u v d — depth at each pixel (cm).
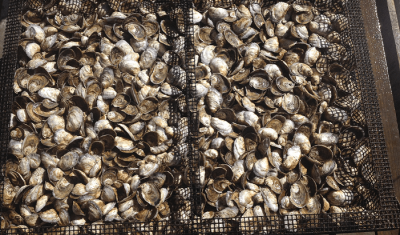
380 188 101
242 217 96
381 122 105
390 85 109
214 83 107
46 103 104
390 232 102
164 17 111
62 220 97
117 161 102
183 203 100
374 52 111
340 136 106
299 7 111
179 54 108
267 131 104
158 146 103
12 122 104
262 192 100
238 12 111
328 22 112
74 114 103
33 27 109
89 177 100
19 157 102
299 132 106
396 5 124
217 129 105
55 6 112
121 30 109
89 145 101
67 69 107
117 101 104
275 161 103
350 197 101
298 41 111
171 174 100
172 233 97
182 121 105
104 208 98
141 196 99
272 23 112
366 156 104
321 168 103
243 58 108
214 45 110
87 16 112
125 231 97
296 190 101
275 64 109
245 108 106
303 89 107
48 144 102
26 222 97
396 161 105
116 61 108
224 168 102
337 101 108
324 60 110
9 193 100
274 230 97
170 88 106
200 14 110
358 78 108
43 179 101
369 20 113
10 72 105
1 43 121
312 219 96
